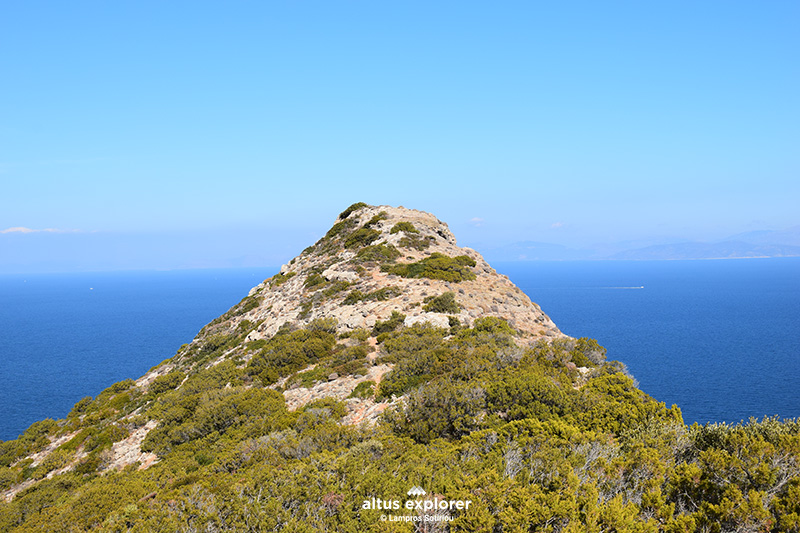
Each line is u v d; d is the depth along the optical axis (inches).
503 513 457.1
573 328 7204.7
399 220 2805.1
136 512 671.8
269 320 2037.4
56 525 758.5
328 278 2194.9
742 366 4485.7
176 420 1253.7
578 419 730.2
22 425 3376.0
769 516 426.9
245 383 1432.1
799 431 568.7
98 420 1700.3
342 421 962.7
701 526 432.5
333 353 1419.8
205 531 553.0
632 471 538.9
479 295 1766.7
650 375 4143.7
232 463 834.2
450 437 756.6
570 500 472.4
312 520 528.1
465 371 986.1
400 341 1293.1
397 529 464.4
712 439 597.0
